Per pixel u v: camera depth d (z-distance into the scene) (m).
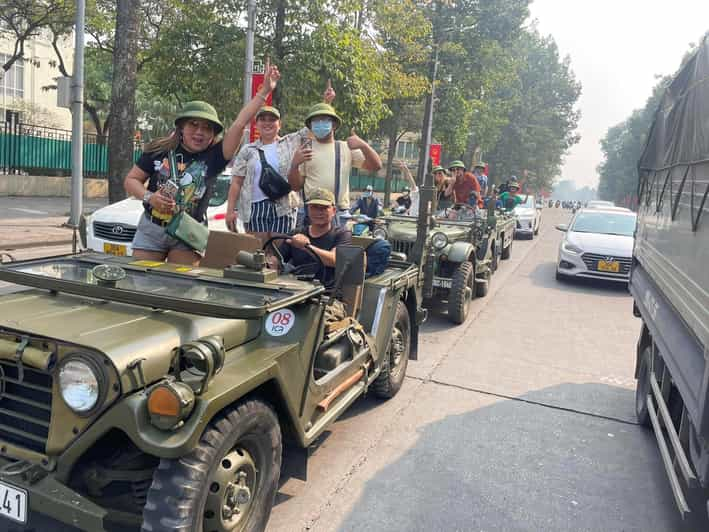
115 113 12.81
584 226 12.94
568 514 3.64
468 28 30.98
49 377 2.54
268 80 4.26
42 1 21.80
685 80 4.27
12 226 12.52
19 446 2.56
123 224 7.92
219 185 9.00
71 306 2.94
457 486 3.88
